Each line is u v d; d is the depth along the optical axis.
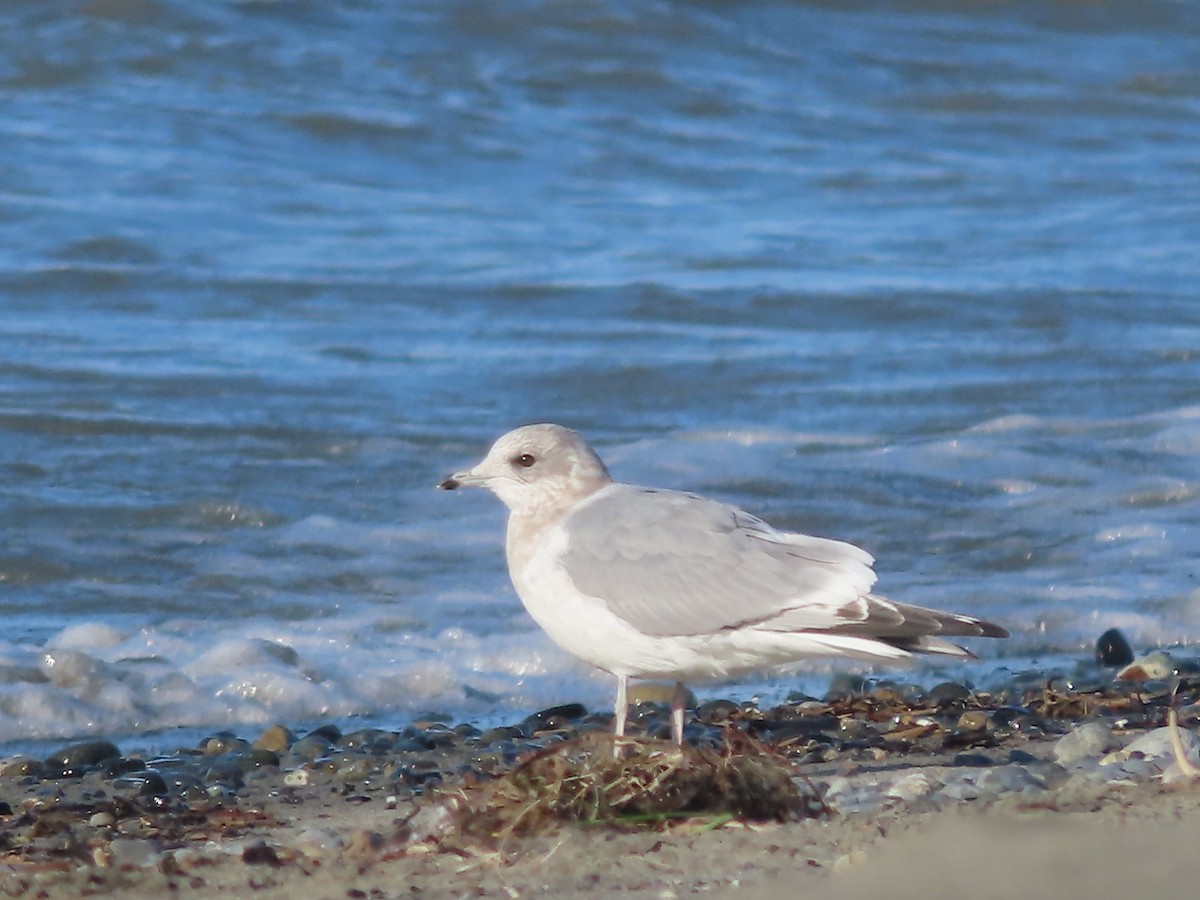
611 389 17.97
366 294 21.28
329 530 13.86
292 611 12.34
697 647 8.08
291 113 28.36
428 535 13.84
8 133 26.67
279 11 31.69
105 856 7.37
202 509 14.16
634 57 32.97
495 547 13.62
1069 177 29.95
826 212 27.22
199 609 12.38
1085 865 5.67
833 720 10.18
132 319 20.16
